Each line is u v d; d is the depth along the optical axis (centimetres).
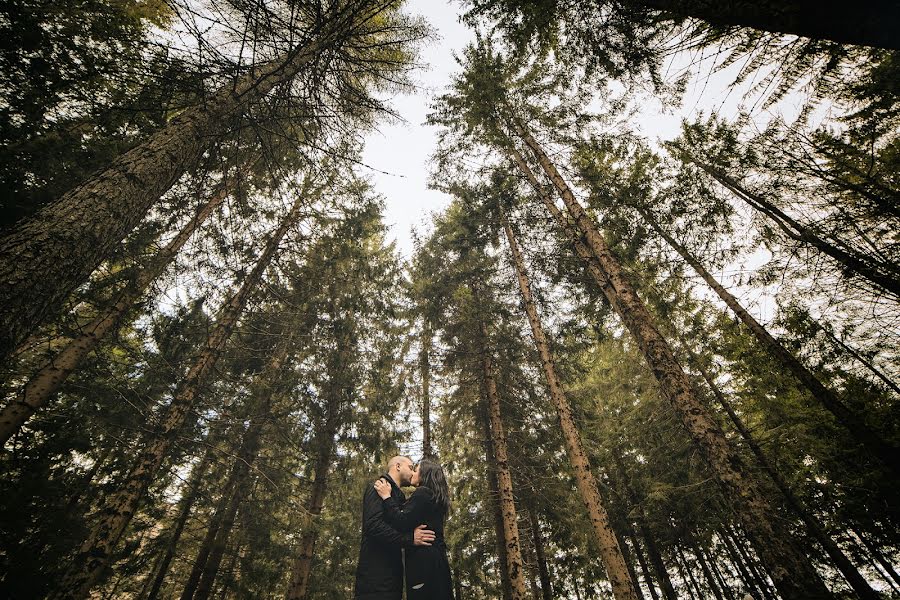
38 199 478
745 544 1463
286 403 1037
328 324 1109
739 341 1145
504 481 1044
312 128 465
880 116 655
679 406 570
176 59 338
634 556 1816
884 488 824
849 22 187
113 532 555
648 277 1182
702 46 324
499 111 1094
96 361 677
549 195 1027
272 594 977
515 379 1402
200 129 401
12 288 214
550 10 457
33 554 480
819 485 970
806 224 742
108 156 507
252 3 289
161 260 607
